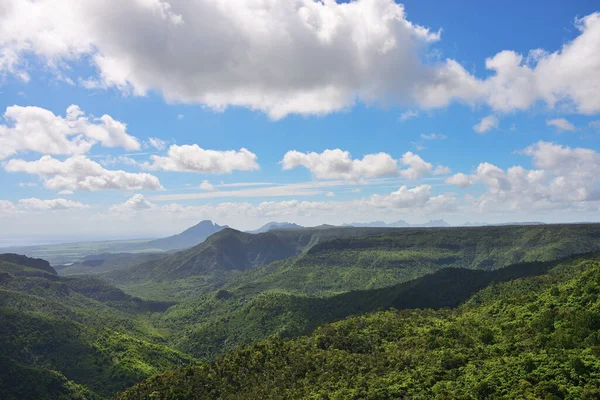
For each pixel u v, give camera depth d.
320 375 121.19
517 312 130.00
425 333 136.25
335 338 151.25
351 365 122.44
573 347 94.75
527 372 89.62
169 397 134.50
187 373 151.25
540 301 130.00
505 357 99.75
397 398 94.19
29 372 190.00
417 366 108.62
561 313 111.69
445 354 110.88
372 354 130.50
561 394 79.94
